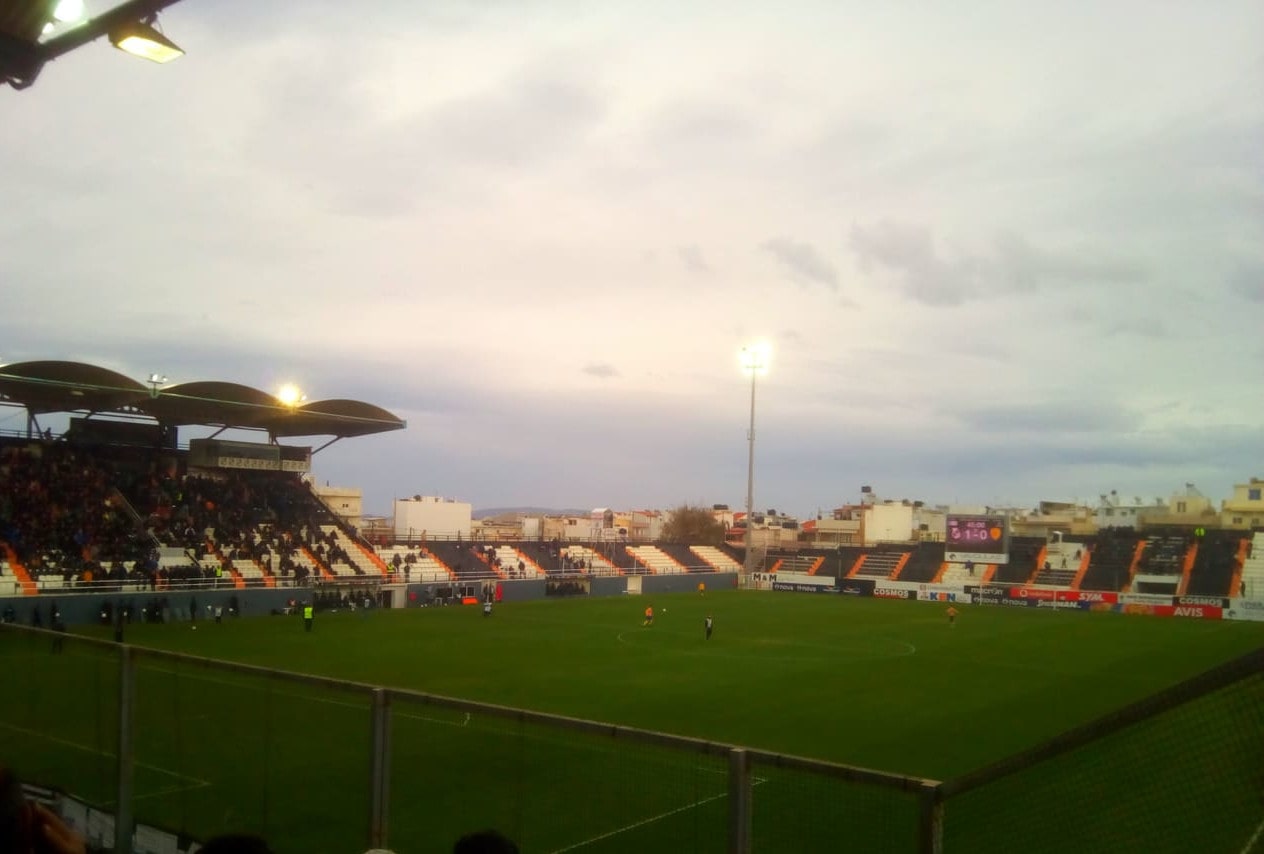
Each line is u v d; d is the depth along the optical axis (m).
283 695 25.25
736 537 130.38
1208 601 67.81
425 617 54.34
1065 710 28.30
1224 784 8.25
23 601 42.47
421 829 15.20
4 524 48.31
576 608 62.94
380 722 9.68
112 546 50.81
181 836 13.57
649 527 141.00
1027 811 10.55
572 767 17.77
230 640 41.31
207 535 56.97
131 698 11.84
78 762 18.52
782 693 30.73
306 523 64.38
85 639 12.34
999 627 55.78
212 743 20.22
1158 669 37.72
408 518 94.06
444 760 19.14
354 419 57.72
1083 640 49.00
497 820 15.13
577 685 31.69
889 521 120.75
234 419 58.56
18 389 47.16
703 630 50.28
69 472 54.38
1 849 3.45
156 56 7.81
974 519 80.88
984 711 28.02
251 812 15.88
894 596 82.31
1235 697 5.64
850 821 12.80
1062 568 81.69
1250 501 107.62
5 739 20.12
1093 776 9.89
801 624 54.91
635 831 14.04
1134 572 78.44
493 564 75.56
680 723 25.78
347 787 17.39
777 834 12.43
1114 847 8.95
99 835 13.80
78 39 7.62
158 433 59.78
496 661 36.94
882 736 24.48
